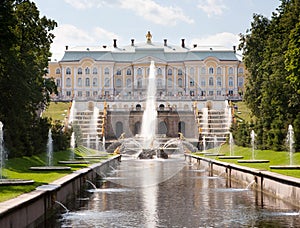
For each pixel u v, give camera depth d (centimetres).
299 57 3428
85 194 2633
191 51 13538
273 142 4459
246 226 1741
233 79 13450
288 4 4431
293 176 2370
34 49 4625
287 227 1722
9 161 3278
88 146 6738
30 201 1639
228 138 6594
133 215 1966
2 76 3569
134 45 13975
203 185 3083
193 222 1816
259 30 5703
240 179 3103
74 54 13738
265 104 4725
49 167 3158
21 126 3847
